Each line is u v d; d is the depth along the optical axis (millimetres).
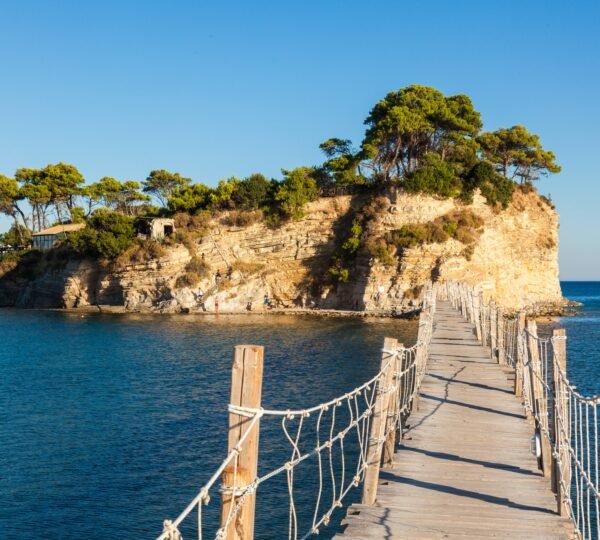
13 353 51531
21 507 17719
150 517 17094
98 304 92000
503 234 86562
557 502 9172
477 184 84750
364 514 9008
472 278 80875
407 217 82938
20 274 105812
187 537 16000
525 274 90312
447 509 9219
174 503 17984
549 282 93625
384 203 84438
